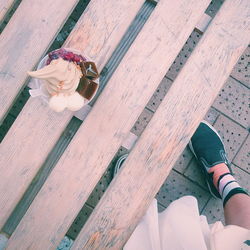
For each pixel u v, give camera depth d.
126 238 1.12
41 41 1.09
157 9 1.12
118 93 1.10
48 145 1.08
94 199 1.54
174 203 1.27
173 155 1.13
